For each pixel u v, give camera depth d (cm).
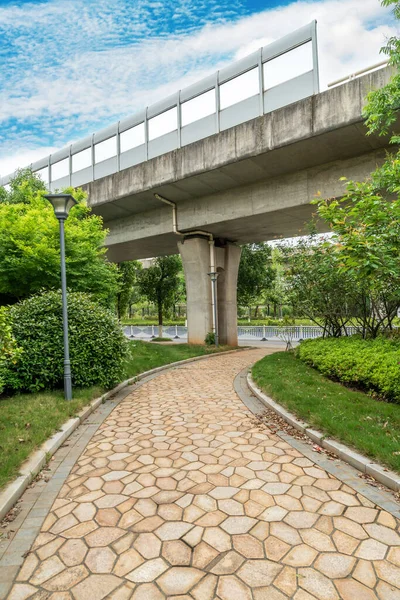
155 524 259
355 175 945
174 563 219
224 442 421
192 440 429
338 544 235
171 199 1302
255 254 2159
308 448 397
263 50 1018
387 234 416
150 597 192
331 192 984
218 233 1433
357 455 354
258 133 948
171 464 362
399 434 389
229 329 1588
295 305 986
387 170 488
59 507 284
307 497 294
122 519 266
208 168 1050
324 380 677
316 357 752
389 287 574
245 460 368
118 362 677
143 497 298
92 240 1107
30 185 1273
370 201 431
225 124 1099
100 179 1348
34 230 961
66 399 561
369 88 774
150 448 406
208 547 233
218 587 199
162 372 930
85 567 216
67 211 601
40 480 330
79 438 439
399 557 222
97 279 1095
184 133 1198
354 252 429
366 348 677
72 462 370
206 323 1458
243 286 2133
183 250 1455
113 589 198
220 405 591
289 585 200
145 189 1211
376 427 405
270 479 326
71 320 636
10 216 969
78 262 1034
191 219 1307
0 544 238
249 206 1154
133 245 1605
